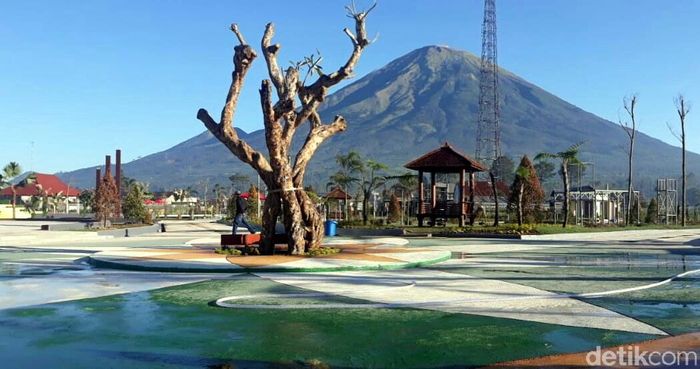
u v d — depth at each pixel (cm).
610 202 5909
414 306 981
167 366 649
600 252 2205
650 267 1641
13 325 848
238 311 943
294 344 739
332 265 1513
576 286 1230
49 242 2670
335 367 645
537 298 1061
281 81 1730
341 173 6744
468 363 658
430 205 4119
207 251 1922
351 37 1778
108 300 1052
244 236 1894
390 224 4572
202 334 791
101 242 2659
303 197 1808
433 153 3994
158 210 8488
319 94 1770
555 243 2747
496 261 1797
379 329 816
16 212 7306
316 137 1828
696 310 956
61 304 1012
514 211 4712
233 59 1698
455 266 1639
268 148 1723
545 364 651
